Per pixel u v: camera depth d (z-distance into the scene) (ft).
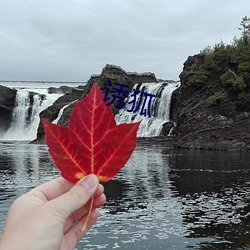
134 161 86.22
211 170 70.79
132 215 38.22
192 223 35.47
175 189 52.34
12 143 167.22
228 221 36.19
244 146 115.75
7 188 52.37
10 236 4.73
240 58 134.92
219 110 128.88
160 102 159.33
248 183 56.75
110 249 28.78
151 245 29.55
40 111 217.15
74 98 205.05
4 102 219.41
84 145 4.65
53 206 4.89
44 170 70.64
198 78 139.23
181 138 129.18
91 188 4.76
